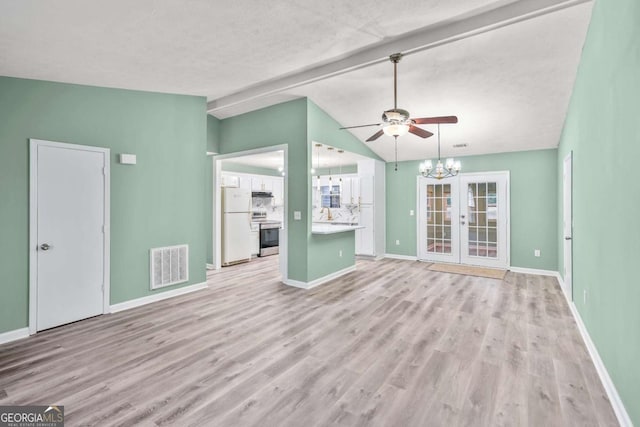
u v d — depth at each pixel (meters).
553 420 1.78
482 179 6.07
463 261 6.32
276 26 2.46
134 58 2.71
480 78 3.69
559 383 2.15
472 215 6.21
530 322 3.25
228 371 2.31
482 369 2.34
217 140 5.66
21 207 2.91
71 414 1.83
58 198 3.13
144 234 3.85
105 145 3.49
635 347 1.60
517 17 2.59
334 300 4.01
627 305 1.72
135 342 2.79
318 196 8.66
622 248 1.81
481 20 2.72
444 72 3.62
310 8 2.27
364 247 6.94
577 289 3.36
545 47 3.04
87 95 3.35
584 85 2.87
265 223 7.50
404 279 5.11
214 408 1.89
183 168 4.27
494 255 5.99
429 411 1.87
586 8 2.49
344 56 3.47
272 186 8.61
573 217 3.61
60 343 2.77
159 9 1.98
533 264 5.60
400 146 6.19
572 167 3.66
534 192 5.60
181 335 2.94
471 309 3.66
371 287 4.63
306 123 4.55
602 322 2.25
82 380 2.19
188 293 4.32
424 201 6.76
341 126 5.39
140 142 3.80
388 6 2.42
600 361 2.27
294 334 2.97
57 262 3.13
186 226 4.32
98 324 3.21
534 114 4.38
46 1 1.75
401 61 3.41
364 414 1.84
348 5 2.32
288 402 1.95
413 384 2.14
